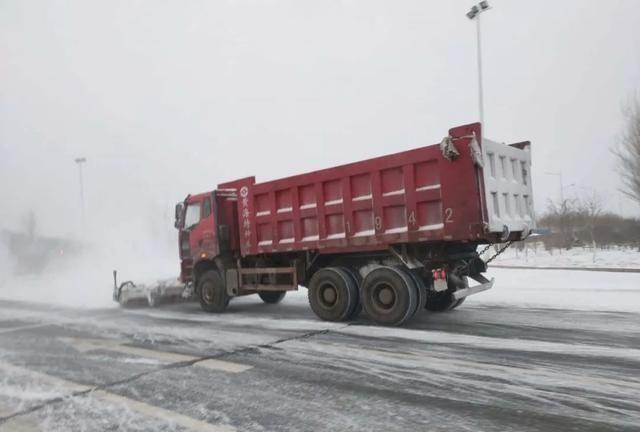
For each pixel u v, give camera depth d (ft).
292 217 27.45
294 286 28.43
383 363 17.38
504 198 23.21
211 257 31.76
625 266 50.42
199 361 18.92
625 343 18.89
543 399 13.21
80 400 14.87
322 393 14.51
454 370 16.14
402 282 23.35
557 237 78.89
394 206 23.62
